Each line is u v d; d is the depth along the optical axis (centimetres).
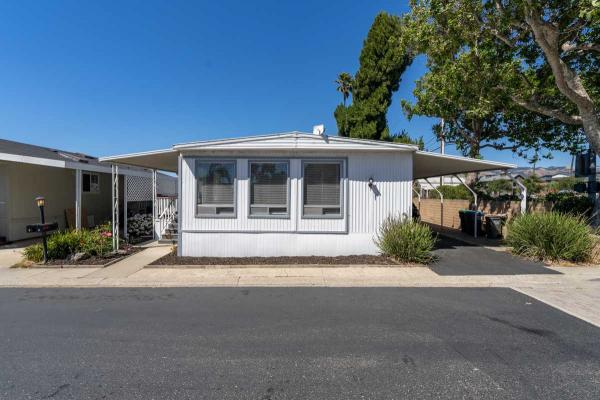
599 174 1591
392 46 1455
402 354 364
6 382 310
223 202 873
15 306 530
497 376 319
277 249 876
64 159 1152
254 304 537
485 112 1039
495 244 1075
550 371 328
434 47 1055
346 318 473
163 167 1197
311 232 875
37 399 284
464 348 378
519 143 1355
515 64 955
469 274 711
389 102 1557
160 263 808
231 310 509
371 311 502
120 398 286
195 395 290
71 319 471
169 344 390
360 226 879
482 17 1001
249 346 384
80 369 333
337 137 854
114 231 995
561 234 816
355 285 648
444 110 1242
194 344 390
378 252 879
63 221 1354
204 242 874
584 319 468
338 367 336
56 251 848
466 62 995
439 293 596
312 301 552
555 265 780
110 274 727
